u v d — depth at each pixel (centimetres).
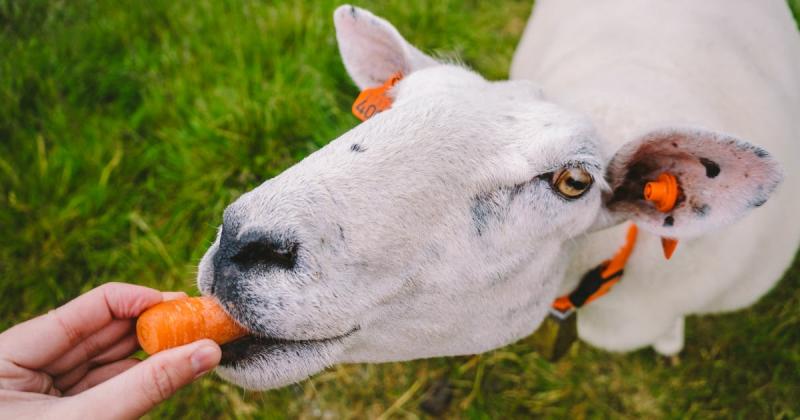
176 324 42
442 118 44
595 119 58
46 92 91
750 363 76
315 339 43
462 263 45
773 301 79
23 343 45
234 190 84
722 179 46
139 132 91
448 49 98
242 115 86
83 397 39
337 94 92
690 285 59
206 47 95
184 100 90
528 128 45
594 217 48
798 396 74
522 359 78
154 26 99
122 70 94
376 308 44
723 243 57
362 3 99
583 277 57
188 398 74
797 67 71
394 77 54
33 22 99
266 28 96
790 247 65
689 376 77
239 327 43
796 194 62
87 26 97
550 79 69
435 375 78
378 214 42
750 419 75
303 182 41
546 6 81
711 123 57
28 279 78
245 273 41
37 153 86
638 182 49
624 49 64
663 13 65
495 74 100
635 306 61
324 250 41
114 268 82
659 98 58
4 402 40
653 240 55
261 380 43
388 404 77
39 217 82
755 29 67
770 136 60
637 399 77
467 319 48
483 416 75
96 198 83
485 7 108
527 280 48
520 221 45
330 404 77
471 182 44
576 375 78
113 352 50
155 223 85
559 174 45
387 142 43
